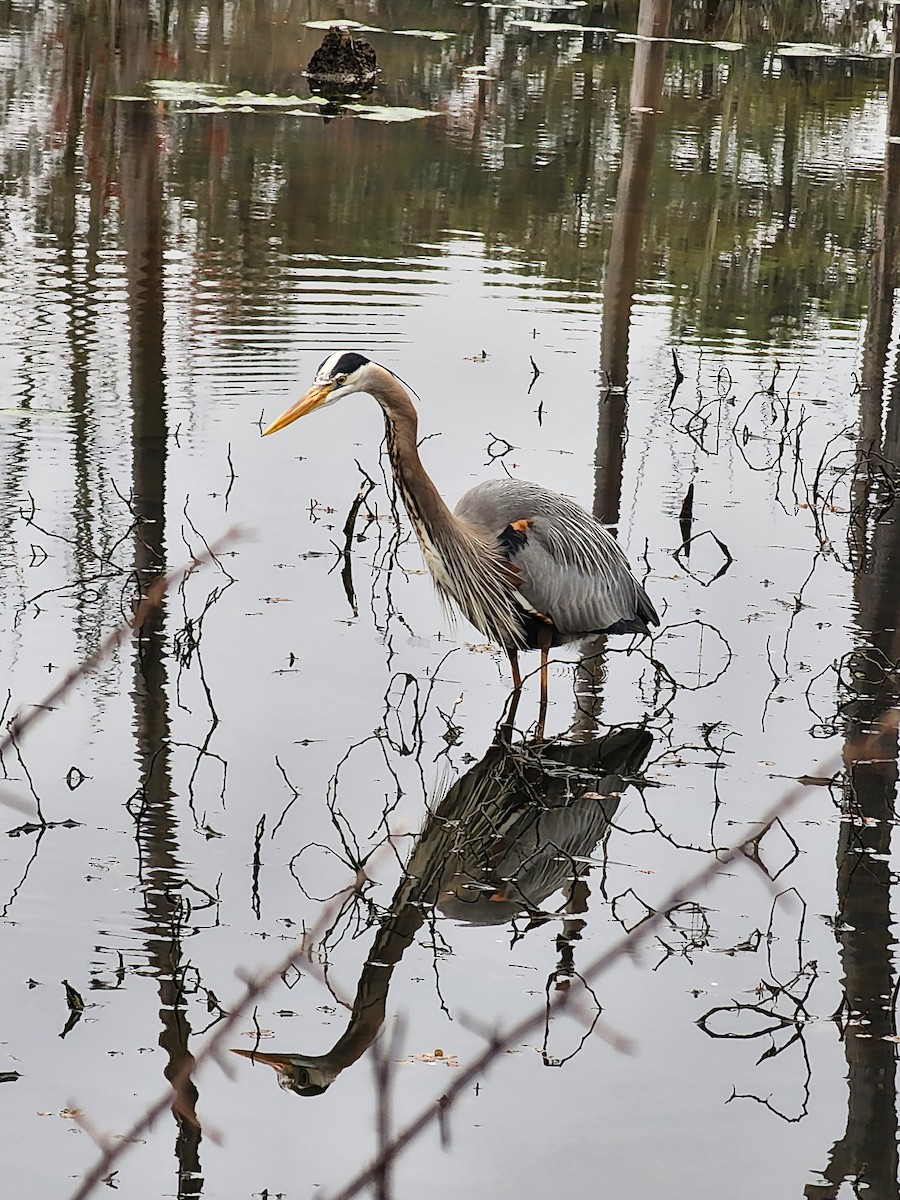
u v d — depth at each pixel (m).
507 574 11.66
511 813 9.79
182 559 13.02
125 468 14.71
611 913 8.74
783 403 18.11
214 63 37.06
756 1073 7.35
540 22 45.97
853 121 35.19
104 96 31.98
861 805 10.00
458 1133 6.84
